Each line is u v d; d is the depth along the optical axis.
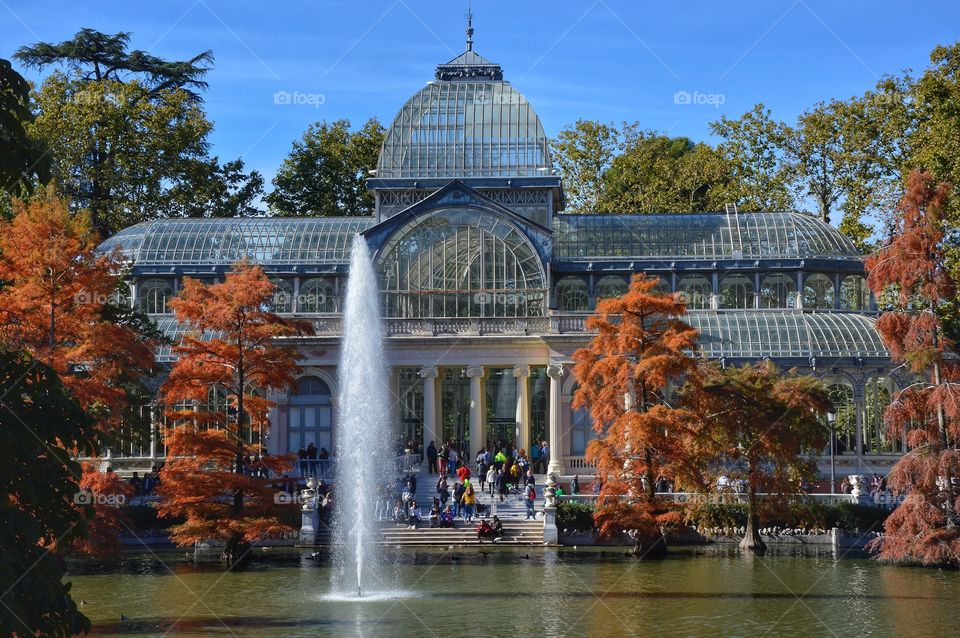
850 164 106.62
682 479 64.19
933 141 92.25
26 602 27.94
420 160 96.44
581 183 124.69
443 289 90.81
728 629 46.53
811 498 70.62
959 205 88.44
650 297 66.06
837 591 54.34
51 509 30.61
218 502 63.59
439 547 70.25
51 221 60.25
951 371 61.56
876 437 84.38
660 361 63.84
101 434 32.28
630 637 45.09
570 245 95.31
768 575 58.75
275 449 88.94
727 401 67.44
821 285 93.44
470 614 49.31
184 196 116.69
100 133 110.44
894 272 62.91
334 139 125.31
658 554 65.94
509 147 96.31
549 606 51.00
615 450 66.00
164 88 122.19
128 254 95.06
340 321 90.25
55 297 59.72
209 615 49.19
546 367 88.44
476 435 87.75
